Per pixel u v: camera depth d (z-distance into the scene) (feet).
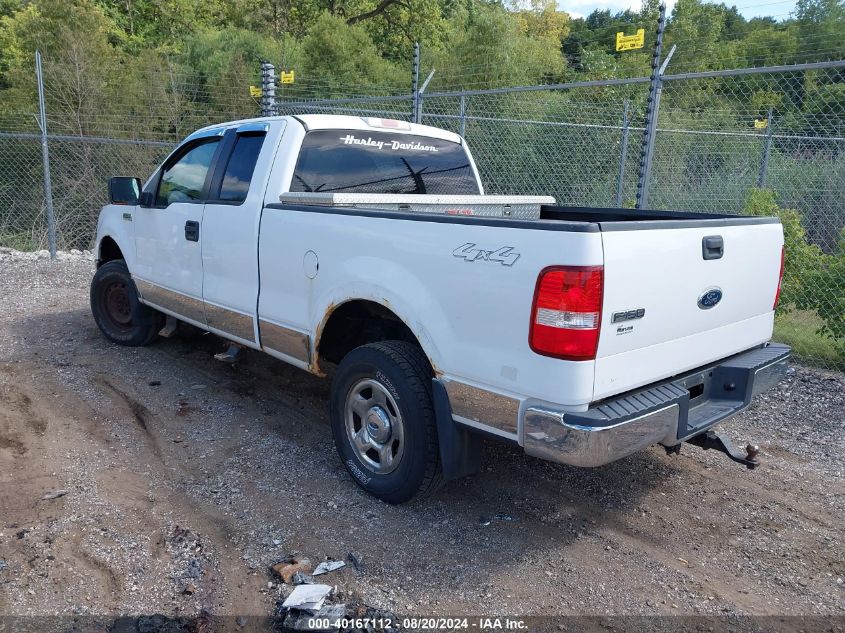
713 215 13.30
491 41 59.77
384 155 15.62
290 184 14.01
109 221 20.21
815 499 12.74
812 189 29.58
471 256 9.84
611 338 9.09
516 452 14.35
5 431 14.44
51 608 8.98
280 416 15.81
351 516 11.54
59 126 46.39
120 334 20.61
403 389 11.05
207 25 90.12
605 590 9.88
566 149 40.50
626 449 9.29
